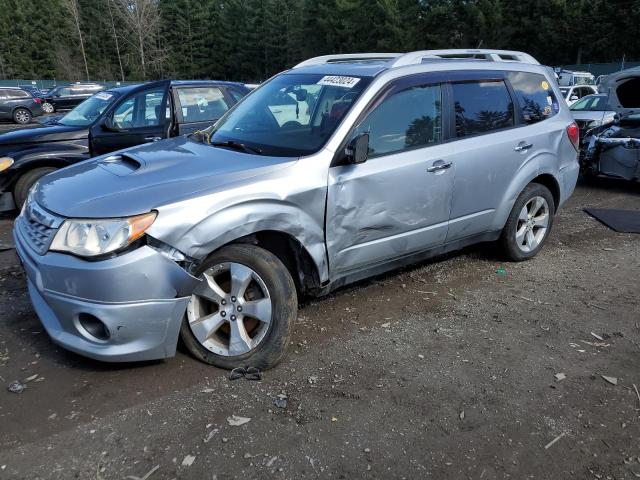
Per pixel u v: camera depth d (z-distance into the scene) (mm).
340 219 3609
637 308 4266
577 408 2990
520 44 47531
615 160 8531
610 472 2527
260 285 3223
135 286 2871
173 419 2818
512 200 4840
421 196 4043
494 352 3562
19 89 25594
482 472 2510
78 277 2855
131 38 67438
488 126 4574
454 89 4336
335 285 3822
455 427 2811
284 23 67125
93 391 3047
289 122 3980
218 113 7535
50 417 2826
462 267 5109
